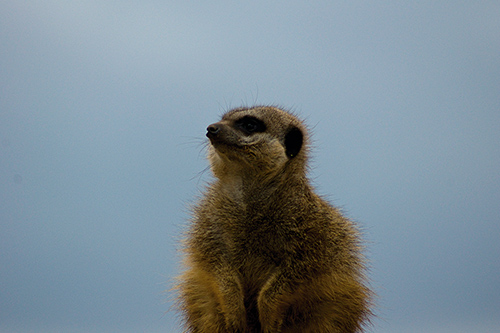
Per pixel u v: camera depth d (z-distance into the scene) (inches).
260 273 462.9
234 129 482.3
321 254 442.9
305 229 446.6
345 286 459.5
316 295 451.8
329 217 464.8
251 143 471.2
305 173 496.4
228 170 481.7
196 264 471.2
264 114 496.4
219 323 458.3
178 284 502.9
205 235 465.4
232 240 461.4
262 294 442.9
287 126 499.5
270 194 463.2
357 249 482.9
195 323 483.8
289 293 441.4
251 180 471.8
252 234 459.5
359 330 481.4
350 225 488.7
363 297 472.7
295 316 459.8
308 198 463.5
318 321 461.7
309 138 525.0
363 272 486.9
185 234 497.4
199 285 477.7
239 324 448.8
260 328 468.1
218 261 459.5
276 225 454.3
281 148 478.9
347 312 465.4
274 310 439.8
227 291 448.1
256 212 459.2
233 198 467.5
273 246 457.1
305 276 442.0
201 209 485.1
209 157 513.0
